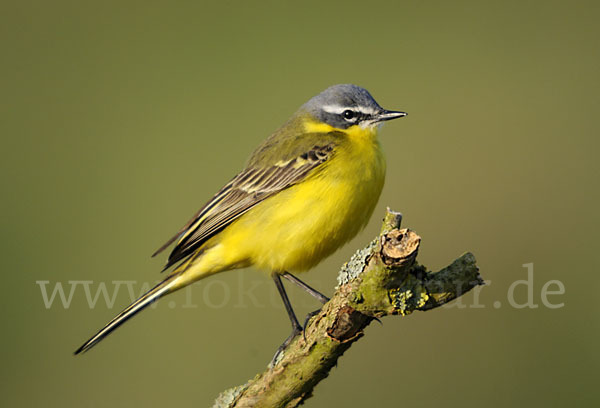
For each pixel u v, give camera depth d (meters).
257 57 19.75
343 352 7.35
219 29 20.61
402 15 21.16
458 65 19.55
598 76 19.33
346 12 21.00
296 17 21.08
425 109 18.75
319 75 19.28
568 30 20.80
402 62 19.92
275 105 18.53
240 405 7.61
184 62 19.72
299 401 7.59
